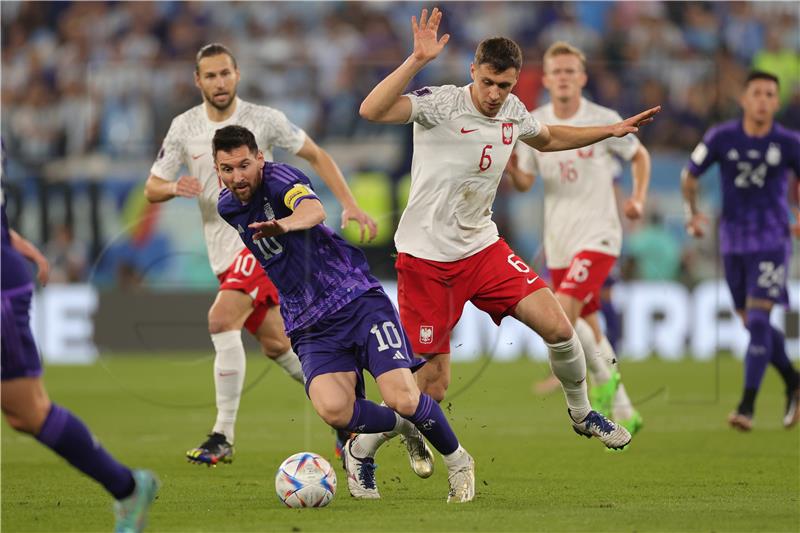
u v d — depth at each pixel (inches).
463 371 1806.1
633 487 829.8
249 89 2390.5
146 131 2406.5
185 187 965.2
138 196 2252.7
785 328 2076.8
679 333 2078.0
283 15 2701.8
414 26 753.0
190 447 1114.1
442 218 828.0
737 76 2588.6
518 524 640.4
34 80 2519.7
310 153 1012.5
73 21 2669.8
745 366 1205.1
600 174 1127.6
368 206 2149.4
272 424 1299.2
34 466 964.0
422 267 836.6
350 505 739.4
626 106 2340.1
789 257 1245.7
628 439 852.6
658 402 1518.2
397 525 641.0
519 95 2030.0
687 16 2711.6
